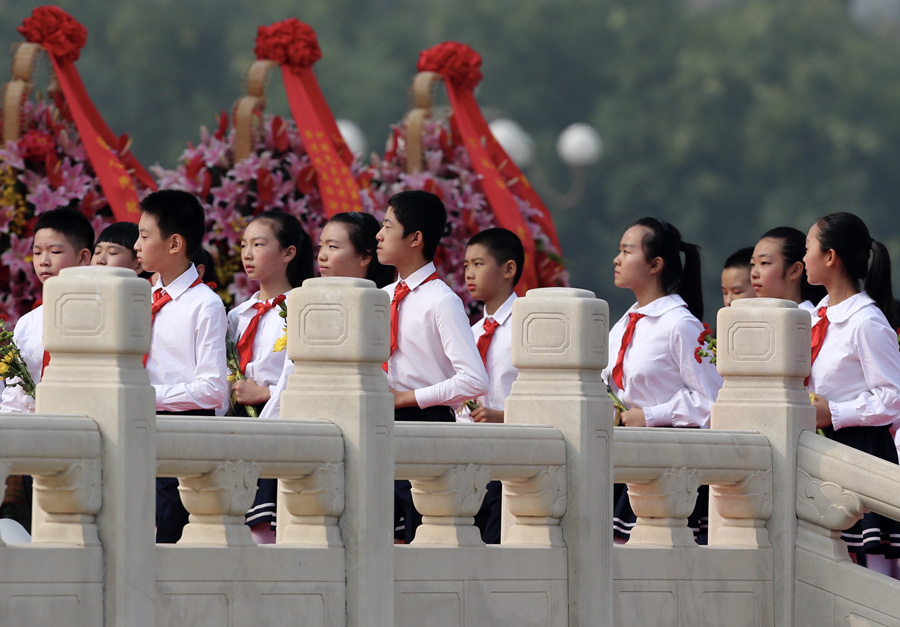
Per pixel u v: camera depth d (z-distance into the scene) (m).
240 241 32.03
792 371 20.56
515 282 24.42
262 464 16.05
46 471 14.45
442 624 17.17
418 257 22.05
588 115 120.44
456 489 17.42
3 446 14.04
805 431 20.64
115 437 14.63
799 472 20.47
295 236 23.69
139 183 33.81
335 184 32.69
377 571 16.53
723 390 20.94
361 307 16.50
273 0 124.38
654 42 121.25
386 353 16.86
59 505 14.68
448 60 36.09
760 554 20.27
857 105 115.38
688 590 19.44
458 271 34.56
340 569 16.47
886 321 21.80
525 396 18.50
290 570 16.12
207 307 21.73
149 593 14.84
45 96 36.50
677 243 23.72
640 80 119.56
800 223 110.50
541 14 120.44
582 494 18.11
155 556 14.95
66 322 14.82
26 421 14.27
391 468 16.73
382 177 35.59
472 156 35.00
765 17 120.44
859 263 22.20
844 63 116.62
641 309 23.50
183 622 15.39
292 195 32.72
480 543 17.64
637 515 19.73
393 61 122.00
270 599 16.00
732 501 20.42
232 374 23.05
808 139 113.81
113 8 118.25
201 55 116.56
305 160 32.94
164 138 114.50
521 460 17.83
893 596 19.80
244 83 33.28
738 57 118.50
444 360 21.84
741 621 20.02
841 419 21.44
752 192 113.81
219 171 32.72
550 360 18.33
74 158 31.78
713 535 21.00
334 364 16.69
